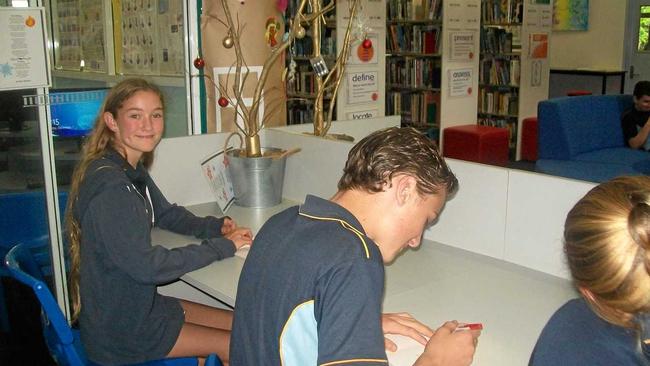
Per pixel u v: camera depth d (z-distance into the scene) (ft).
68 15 12.80
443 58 21.08
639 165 13.94
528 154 23.56
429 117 22.88
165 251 5.61
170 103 10.07
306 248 3.30
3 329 9.09
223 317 6.34
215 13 9.37
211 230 6.99
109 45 11.50
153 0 10.12
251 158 7.85
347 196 3.69
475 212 6.16
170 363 5.82
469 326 4.10
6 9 8.27
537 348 3.09
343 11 15.65
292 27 8.29
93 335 5.56
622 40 26.58
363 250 3.26
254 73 9.86
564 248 3.04
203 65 9.38
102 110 6.09
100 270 5.46
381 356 3.02
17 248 6.04
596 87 26.89
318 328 3.14
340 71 8.79
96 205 5.36
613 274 2.64
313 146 8.00
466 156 21.07
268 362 3.33
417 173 3.50
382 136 3.65
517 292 5.28
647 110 15.21
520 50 23.03
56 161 9.45
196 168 8.38
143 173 6.43
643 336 2.75
